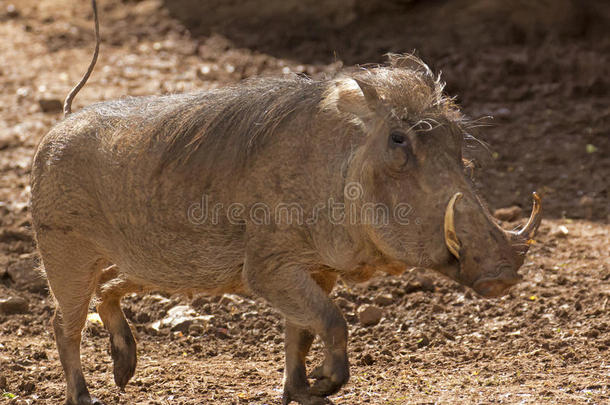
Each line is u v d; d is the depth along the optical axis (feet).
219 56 161.58
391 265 55.21
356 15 172.55
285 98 57.11
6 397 64.59
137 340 79.20
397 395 63.16
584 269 90.79
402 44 163.63
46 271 64.28
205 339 79.05
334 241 54.54
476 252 48.24
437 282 88.79
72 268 63.41
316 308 54.95
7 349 75.72
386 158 51.08
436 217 49.93
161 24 175.52
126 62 157.79
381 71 54.80
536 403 59.16
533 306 82.53
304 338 59.98
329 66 155.53
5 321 82.69
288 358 60.49
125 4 182.80
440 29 168.76
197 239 58.49
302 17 174.50
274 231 55.67
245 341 78.64
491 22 168.66
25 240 97.86
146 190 59.26
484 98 145.59
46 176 62.75
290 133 55.93
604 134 132.87
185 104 60.64
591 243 98.94
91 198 61.93
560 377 65.21
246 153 56.59
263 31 171.63
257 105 57.77
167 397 64.75
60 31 170.60
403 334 78.89
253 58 160.56
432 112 51.93
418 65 57.67
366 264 55.57
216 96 60.23
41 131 130.21
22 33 171.42
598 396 60.18
